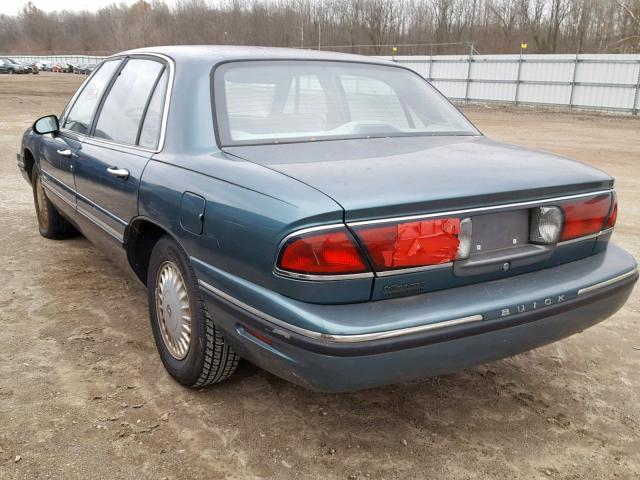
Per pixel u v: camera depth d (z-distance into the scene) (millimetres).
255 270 2318
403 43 56938
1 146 12055
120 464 2537
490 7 51969
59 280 4523
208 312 2734
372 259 2201
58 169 4422
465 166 2619
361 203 2174
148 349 3502
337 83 3330
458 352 2316
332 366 2150
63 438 2686
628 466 2652
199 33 70625
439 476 2541
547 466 2631
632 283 2859
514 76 28484
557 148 14391
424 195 2271
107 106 3891
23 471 2475
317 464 2586
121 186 3260
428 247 2275
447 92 31234
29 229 5914
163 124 3100
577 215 2709
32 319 3846
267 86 3104
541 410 3049
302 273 2168
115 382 3146
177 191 2746
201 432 2766
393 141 3045
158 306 3180
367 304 2236
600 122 21609
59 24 112562
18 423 2777
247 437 2744
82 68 64688
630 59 24484
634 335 3951
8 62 57875
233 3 67062
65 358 3369
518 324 2420
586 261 2807
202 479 2473
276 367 2361
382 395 3127
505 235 2535
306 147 2820
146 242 3391
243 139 2848
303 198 2215
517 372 3422
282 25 62938
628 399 3184
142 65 3641
